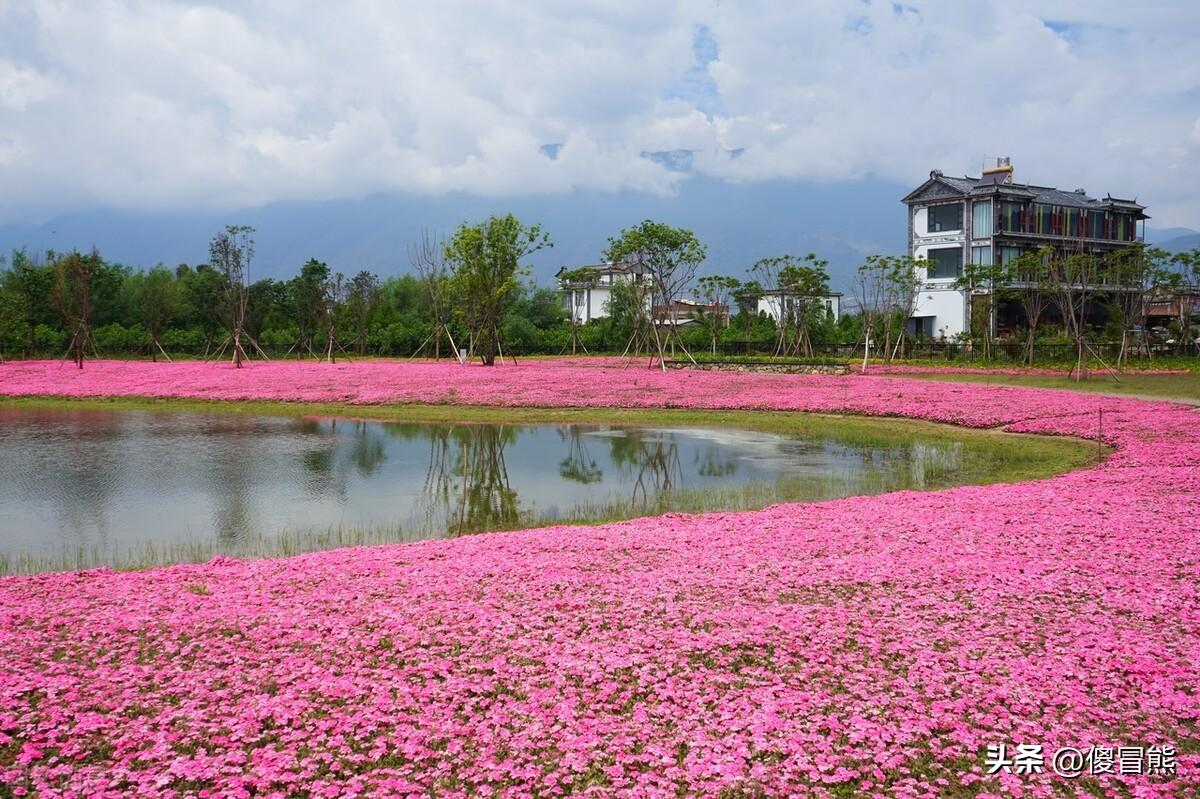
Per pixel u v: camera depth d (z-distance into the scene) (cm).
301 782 647
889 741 696
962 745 693
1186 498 1545
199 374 4897
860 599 1018
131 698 775
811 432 2923
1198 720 723
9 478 2136
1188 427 2492
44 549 1509
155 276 8419
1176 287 5703
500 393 3800
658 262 5291
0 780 643
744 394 3769
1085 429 2603
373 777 652
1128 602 980
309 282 7669
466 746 694
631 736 707
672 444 2697
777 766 661
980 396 3450
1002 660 832
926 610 973
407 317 8331
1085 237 6862
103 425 3138
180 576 1177
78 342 5872
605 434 2911
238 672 829
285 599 1045
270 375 4756
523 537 1384
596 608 991
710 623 945
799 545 1269
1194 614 938
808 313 6812
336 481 2122
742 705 751
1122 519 1374
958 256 6806
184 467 2300
